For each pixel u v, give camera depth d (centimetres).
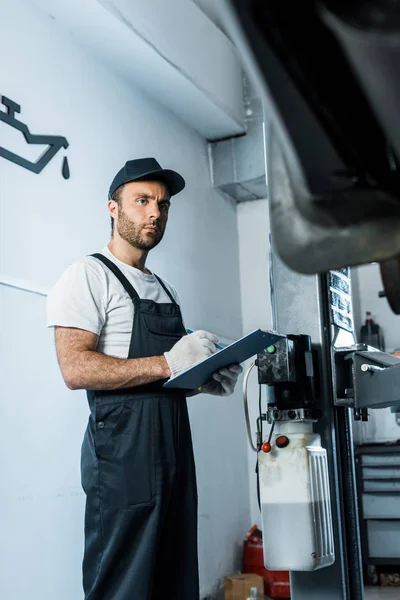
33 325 347
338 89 47
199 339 209
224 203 574
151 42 432
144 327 221
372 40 39
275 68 45
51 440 349
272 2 41
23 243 347
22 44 366
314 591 193
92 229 402
